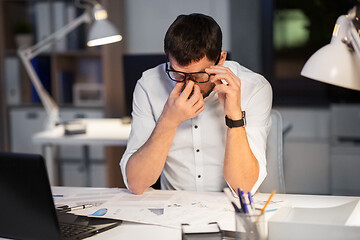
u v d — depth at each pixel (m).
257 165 1.50
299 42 4.07
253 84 1.62
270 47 4.12
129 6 4.16
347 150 3.62
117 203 1.44
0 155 1.09
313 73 1.14
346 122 3.61
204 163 1.66
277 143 1.73
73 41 3.88
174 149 1.67
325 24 3.95
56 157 3.89
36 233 1.10
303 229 1.03
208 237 1.06
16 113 4.04
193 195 1.52
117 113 3.86
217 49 1.40
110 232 1.20
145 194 1.54
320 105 3.77
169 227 1.22
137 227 1.23
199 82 1.43
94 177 3.86
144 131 1.66
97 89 3.93
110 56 3.82
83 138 2.79
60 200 1.50
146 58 2.92
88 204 1.43
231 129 1.48
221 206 1.38
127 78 2.99
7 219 1.13
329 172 3.79
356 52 1.11
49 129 3.19
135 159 1.53
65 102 3.97
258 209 1.09
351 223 1.21
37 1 3.89
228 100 1.45
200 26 1.38
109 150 3.77
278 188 1.73
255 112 1.60
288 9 4.05
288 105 3.84
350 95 3.87
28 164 1.05
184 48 1.35
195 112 1.45
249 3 3.94
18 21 4.04
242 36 3.99
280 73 4.17
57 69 3.91
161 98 1.66
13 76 3.98
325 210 1.17
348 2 3.81
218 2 4.01
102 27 2.89
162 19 4.12
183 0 4.06
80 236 1.15
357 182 3.63
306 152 3.83
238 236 1.04
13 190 1.09
